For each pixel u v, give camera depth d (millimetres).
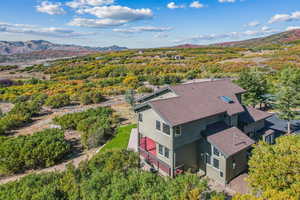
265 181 8867
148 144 19156
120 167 12531
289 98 20562
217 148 13617
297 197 7480
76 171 12422
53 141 19109
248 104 27828
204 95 17562
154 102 14758
